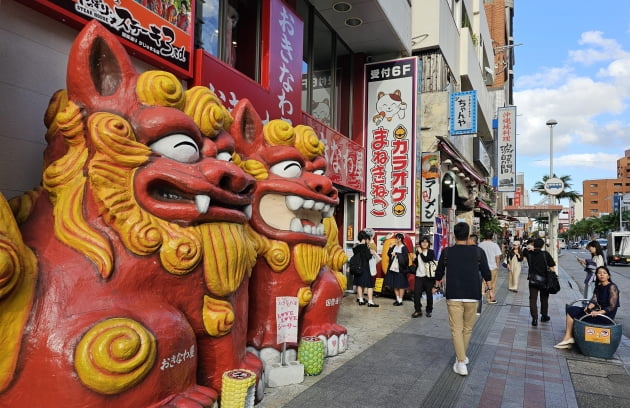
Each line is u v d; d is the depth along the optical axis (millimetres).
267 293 4312
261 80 6438
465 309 4707
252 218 4223
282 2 6805
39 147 3506
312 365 4328
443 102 11922
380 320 7223
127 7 3963
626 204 61250
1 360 2156
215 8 5957
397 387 4137
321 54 9680
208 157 3062
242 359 3494
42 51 3500
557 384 4379
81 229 2523
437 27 12023
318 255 4602
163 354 2504
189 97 3166
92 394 2191
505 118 19938
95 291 2422
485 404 3826
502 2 37312
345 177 9586
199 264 2900
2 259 2070
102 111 2686
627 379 4578
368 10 8766
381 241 10359
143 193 2684
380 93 10578
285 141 4480
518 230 48469
